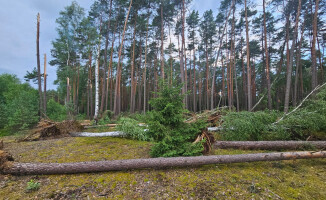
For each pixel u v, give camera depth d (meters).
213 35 19.59
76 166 3.15
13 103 9.11
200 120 4.38
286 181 2.90
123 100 29.14
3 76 15.21
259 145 4.66
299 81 20.02
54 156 4.25
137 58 21.47
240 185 2.76
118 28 15.66
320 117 5.10
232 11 16.41
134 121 6.66
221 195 2.49
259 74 23.94
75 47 15.93
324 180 2.92
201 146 3.98
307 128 5.35
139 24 15.68
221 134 5.87
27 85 16.28
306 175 3.12
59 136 6.83
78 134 7.00
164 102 3.89
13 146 5.36
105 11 14.44
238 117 5.63
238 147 4.78
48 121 7.05
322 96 5.93
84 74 23.73
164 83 3.98
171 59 20.27
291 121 5.40
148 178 3.03
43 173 3.09
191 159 3.32
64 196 2.48
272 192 2.55
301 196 2.45
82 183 2.84
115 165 3.23
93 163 3.22
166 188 2.71
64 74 15.91
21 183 2.81
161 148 3.77
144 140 6.15
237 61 23.39
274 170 3.34
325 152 3.47
